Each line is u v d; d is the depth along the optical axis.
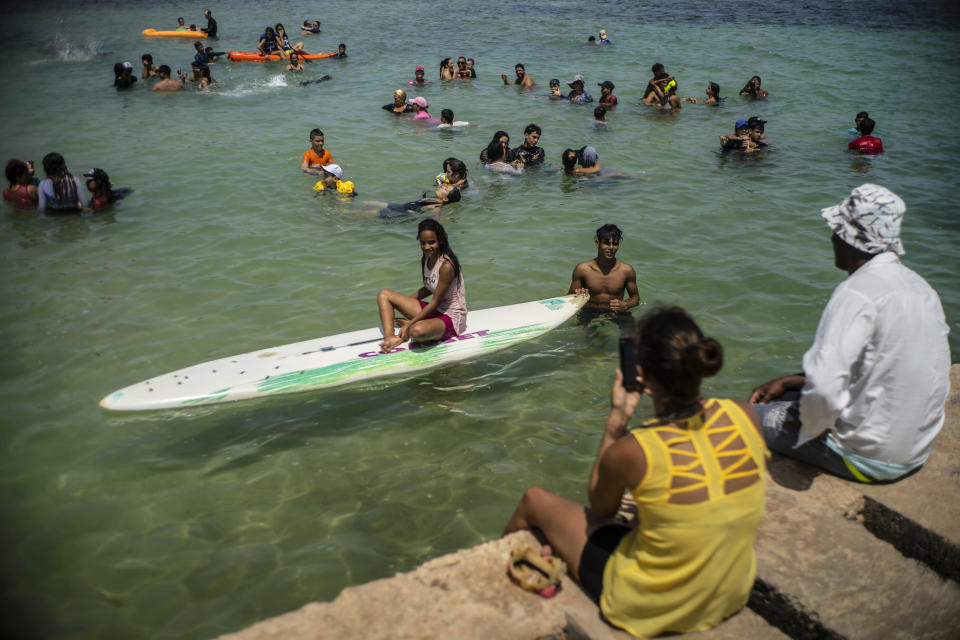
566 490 4.43
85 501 4.39
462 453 4.81
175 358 6.11
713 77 19.38
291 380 5.61
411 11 34.12
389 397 5.50
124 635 3.46
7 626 3.49
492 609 2.63
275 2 38.22
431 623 2.57
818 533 3.03
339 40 25.98
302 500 4.39
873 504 3.24
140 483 4.55
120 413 5.28
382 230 9.05
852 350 2.94
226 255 8.27
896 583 2.81
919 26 29.42
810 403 3.03
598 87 18.27
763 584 2.81
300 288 7.46
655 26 29.06
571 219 9.38
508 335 6.26
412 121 14.80
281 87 18.39
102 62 21.88
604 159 12.12
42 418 5.25
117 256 8.22
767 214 9.52
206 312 6.93
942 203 9.90
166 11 34.66
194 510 4.31
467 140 13.33
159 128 14.17
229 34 27.50
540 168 11.58
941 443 3.62
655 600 2.42
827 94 17.27
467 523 4.17
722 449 2.34
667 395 2.41
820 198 10.15
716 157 12.26
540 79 19.30
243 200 10.10
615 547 2.65
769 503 3.21
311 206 9.89
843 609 2.69
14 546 4.02
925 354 3.02
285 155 12.27
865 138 12.38
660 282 7.44
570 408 5.32
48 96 17.23
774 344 6.14
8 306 6.98
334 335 6.35
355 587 2.74
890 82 18.62
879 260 3.06
